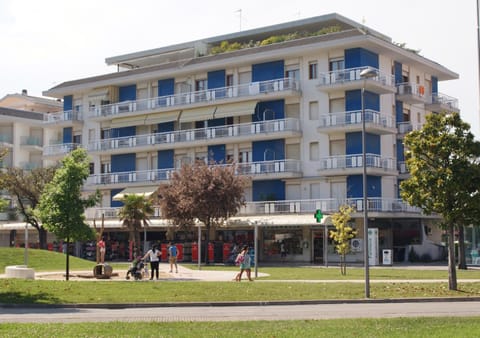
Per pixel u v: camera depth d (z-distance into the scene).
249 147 61.31
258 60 60.66
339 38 55.97
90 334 14.58
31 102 90.69
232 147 62.22
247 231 58.81
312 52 58.19
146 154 67.56
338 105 57.09
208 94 62.66
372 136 56.72
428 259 55.59
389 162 57.12
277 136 58.75
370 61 57.12
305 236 56.12
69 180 31.97
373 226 54.94
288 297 25.16
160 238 63.38
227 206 52.50
